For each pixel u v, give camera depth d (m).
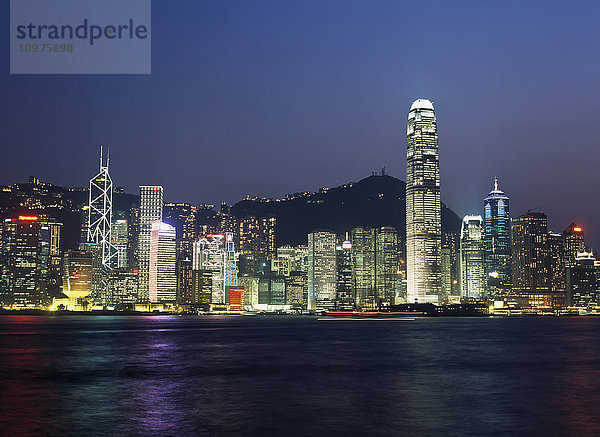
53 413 62.97
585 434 53.34
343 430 54.78
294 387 83.19
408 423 57.84
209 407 66.69
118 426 56.25
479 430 54.91
